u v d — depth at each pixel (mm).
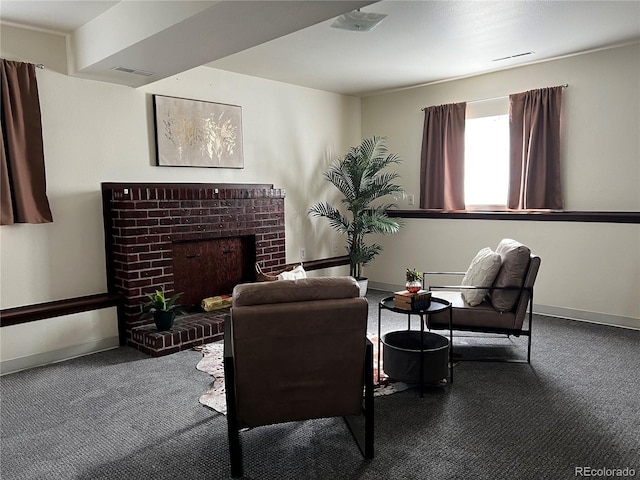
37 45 3412
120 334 3846
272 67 4539
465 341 3828
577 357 3418
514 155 4684
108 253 3855
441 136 5230
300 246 5504
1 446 2330
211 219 4281
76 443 2344
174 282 4188
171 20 2592
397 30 3541
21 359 3338
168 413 2646
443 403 2693
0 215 3197
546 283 4582
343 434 2391
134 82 3816
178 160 4254
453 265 5262
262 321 1944
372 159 5551
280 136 5184
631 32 3682
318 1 2273
